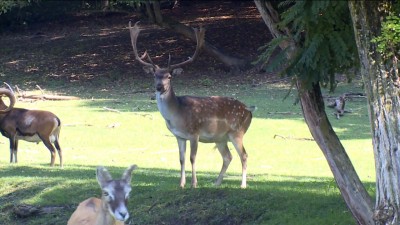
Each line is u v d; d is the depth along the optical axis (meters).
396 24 8.32
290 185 14.23
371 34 8.73
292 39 9.52
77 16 50.31
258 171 18.09
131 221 12.52
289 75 9.59
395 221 8.63
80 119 25.80
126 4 38.56
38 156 20.73
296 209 12.11
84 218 9.32
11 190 14.61
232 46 38.50
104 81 34.34
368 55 8.76
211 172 17.55
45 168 17.25
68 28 47.38
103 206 8.84
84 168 17.41
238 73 34.62
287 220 11.69
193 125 13.80
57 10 50.56
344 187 10.26
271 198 12.64
